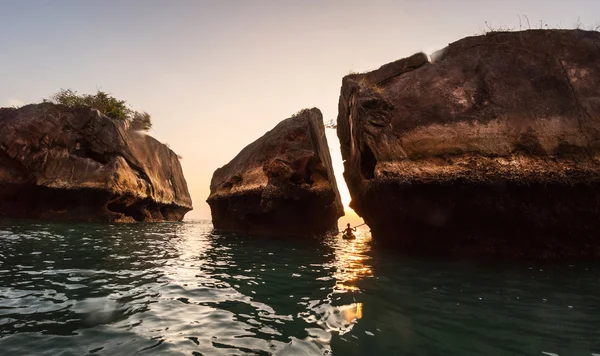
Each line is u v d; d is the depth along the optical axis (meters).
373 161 10.60
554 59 9.28
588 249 7.82
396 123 9.83
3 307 3.96
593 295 5.08
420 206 8.75
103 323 3.65
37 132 17.66
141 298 4.61
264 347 3.20
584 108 8.53
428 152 9.02
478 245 8.55
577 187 7.67
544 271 6.65
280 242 12.61
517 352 3.21
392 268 7.04
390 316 4.12
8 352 2.89
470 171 8.27
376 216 10.27
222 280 5.92
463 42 10.48
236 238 13.75
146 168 22.98
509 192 7.96
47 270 5.90
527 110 8.79
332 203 16.05
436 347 3.28
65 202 17.72
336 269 7.04
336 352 3.12
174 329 3.58
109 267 6.52
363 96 10.73
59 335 3.29
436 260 7.94
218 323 3.79
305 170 15.23
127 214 21.48
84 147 19.12
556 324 3.93
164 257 8.18
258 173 16.45
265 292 5.17
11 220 14.94
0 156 17.45
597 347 3.34
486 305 4.58
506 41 9.90
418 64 11.06
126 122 23.17
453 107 9.38
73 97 22.52
